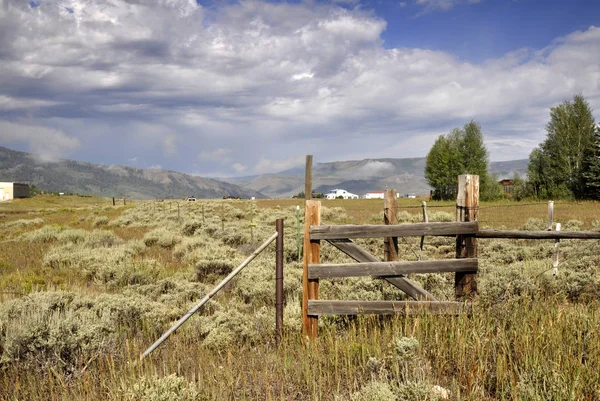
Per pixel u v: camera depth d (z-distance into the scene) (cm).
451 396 395
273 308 748
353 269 573
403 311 567
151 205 5016
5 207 7775
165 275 1159
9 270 1295
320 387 414
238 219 3331
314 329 580
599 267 932
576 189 5819
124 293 902
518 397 368
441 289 758
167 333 545
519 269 903
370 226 573
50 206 8562
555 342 439
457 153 7856
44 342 505
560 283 790
